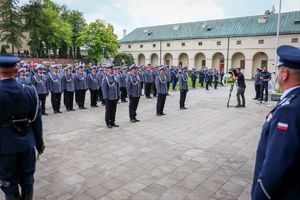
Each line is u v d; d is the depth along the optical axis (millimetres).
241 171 5277
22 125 3082
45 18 47594
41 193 4227
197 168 5383
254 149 6703
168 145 6875
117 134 7840
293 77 1879
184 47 52844
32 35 46438
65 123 9266
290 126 1680
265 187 1725
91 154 6070
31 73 10898
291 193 1745
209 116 10992
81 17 60875
